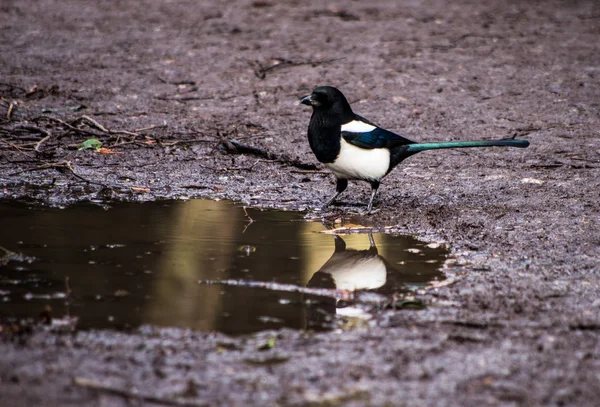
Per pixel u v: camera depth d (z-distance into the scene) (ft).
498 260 31.45
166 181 43.47
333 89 36.78
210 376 21.84
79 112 55.21
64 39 76.13
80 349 23.30
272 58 70.64
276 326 25.21
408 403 20.47
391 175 44.93
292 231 35.73
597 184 42.55
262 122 54.29
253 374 21.99
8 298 27.12
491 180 43.62
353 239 34.65
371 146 37.04
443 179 43.98
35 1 95.35
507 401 20.59
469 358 22.97
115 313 25.99
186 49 73.31
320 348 23.65
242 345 23.82
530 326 25.18
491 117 55.72
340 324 25.43
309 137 37.73
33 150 47.21
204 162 46.85
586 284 28.76
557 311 26.35
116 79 63.41
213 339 24.17
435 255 32.22
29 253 31.65
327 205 39.73
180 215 37.86
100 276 29.35
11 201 39.27
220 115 55.57
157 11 90.63
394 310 26.55
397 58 70.90
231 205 39.86
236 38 77.92
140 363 22.53
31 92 58.23
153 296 27.55
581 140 50.98
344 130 36.78
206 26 83.10
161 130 52.11
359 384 21.47
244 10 91.66
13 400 20.24
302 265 30.99
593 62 69.92
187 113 55.83
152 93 60.29
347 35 79.71
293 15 89.25
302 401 20.57
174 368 22.27
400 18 88.02
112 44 74.64
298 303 27.17
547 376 21.93
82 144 48.16
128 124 53.01
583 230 35.04
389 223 37.04
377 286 28.71
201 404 20.31
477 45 75.82
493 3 97.50
